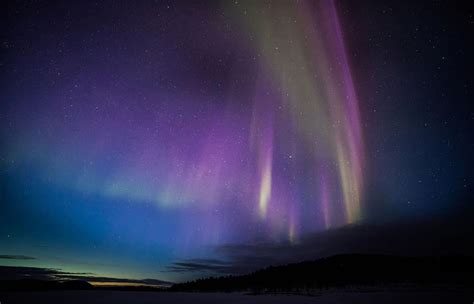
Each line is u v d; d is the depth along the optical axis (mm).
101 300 41438
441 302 31719
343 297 37094
